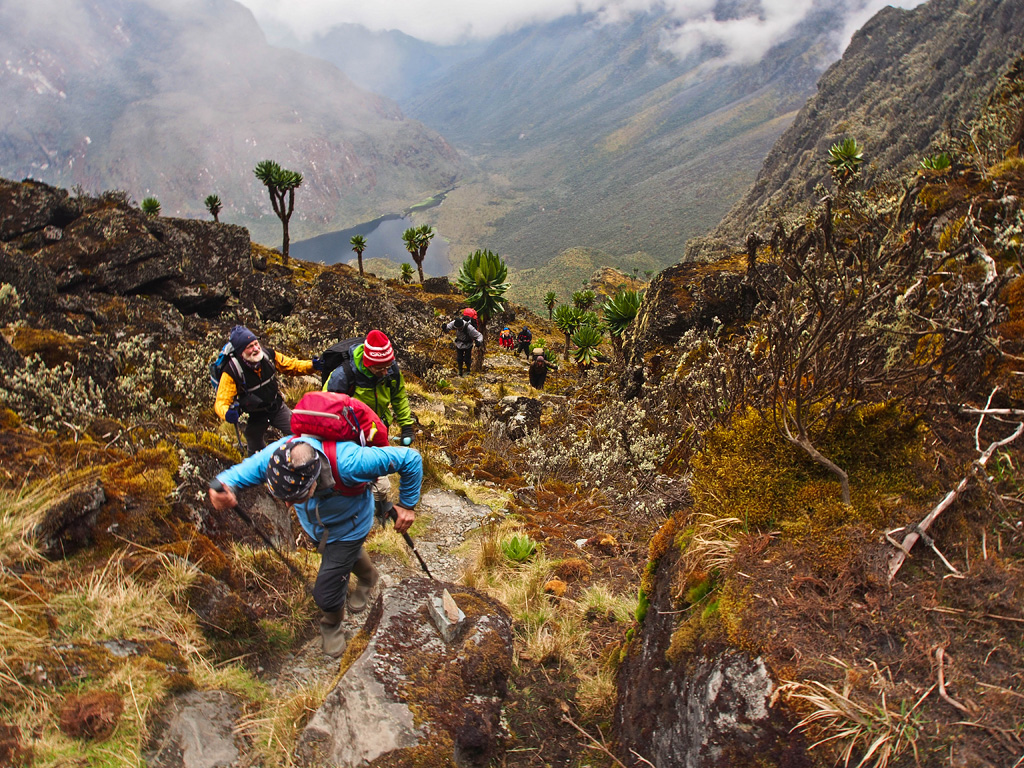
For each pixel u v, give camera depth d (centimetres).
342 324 1639
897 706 179
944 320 255
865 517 237
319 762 252
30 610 287
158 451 418
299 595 392
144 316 1036
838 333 256
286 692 316
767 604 217
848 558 222
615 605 438
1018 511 232
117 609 305
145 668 283
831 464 251
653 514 627
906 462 256
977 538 225
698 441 376
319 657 353
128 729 255
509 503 729
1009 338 295
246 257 1466
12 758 228
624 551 573
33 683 255
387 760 245
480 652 297
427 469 759
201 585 348
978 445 246
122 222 1187
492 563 529
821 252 270
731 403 329
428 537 607
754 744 188
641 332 1406
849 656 196
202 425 617
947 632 195
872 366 277
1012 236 350
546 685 342
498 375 2212
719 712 200
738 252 1423
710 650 219
